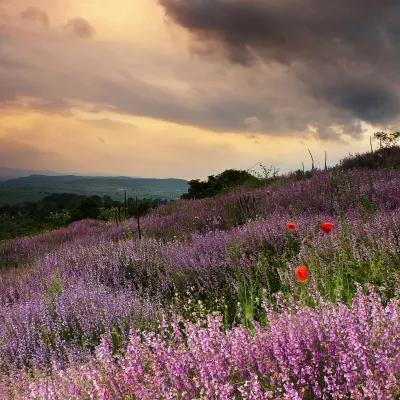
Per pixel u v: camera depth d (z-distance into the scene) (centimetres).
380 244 572
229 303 595
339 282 490
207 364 277
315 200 964
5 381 455
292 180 1377
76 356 504
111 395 299
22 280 943
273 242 716
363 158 1390
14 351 557
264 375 272
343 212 820
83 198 2733
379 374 246
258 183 1598
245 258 684
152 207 1933
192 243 877
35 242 1619
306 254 604
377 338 271
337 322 288
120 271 856
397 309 300
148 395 281
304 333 289
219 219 1095
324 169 1402
